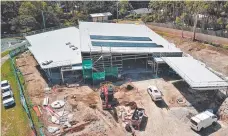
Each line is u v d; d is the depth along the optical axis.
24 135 40.56
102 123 42.47
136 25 80.62
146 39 68.12
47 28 108.31
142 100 48.78
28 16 103.88
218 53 67.88
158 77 57.50
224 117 42.53
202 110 44.94
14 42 91.94
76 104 48.16
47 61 57.78
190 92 50.81
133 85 54.34
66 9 139.62
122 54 56.72
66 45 68.44
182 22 94.88
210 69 55.06
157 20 110.75
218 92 48.12
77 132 40.59
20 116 45.56
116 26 77.56
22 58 73.69
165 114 44.47
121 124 42.19
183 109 45.50
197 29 86.19
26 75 61.91
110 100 47.53
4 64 69.94
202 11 83.81
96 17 125.44
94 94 51.59
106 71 56.19
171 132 40.06
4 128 42.91
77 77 58.28
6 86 55.00
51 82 57.25
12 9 109.94
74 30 81.50
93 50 54.66
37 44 71.88
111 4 138.50
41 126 42.44
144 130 40.69
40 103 49.22
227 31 80.94
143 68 61.50
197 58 66.12
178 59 56.81
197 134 39.31
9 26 107.44
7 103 48.72
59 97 51.06
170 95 50.06
